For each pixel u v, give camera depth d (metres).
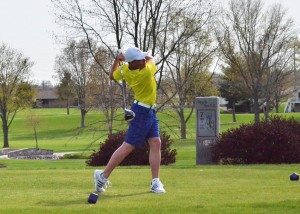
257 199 9.12
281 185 10.87
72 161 38.34
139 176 13.00
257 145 22.70
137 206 8.63
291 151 22.53
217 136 23.92
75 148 68.38
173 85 54.06
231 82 76.62
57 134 103.00
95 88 48.28
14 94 84.69
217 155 23.42
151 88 9.95
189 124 75.50
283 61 69.81
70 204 9.01
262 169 15.25
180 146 50.03
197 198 9.34
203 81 61.41
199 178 12.43
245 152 22.94
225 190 10.28
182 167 17.30
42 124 112.94
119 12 40.91
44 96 170.88
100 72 48.00
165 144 25.14
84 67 73.62
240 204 8.62
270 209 8.25
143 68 9.88
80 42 40.50
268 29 64.56
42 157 54.72
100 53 38.53
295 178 11.76
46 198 9.70
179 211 8.19
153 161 10.15
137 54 9.84
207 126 23.98
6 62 83.19
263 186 10.77
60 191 10.64
